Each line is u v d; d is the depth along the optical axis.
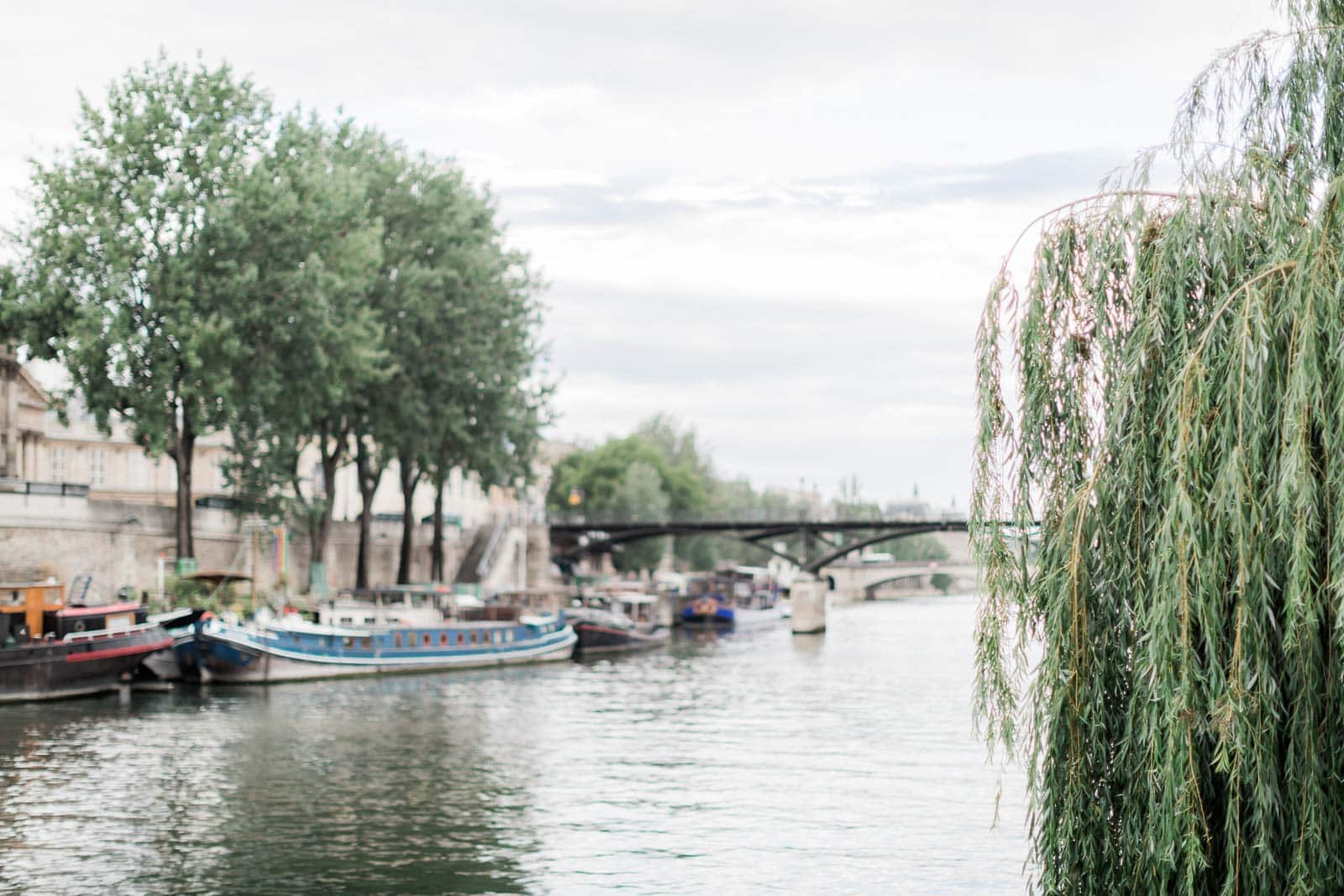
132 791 33.62
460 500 135.75
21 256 60.47
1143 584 15.37
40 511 63.50
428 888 25.47
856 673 68.44
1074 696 15.66
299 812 31.70
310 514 75.75
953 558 144.50
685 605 113.31
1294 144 15.97
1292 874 14.05
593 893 25.17
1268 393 14.59
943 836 29.50
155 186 61.03
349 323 63.47
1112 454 16.06
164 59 62.34
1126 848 15.38
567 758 39.66
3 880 25.61
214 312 60.56
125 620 52.06
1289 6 17.00
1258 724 14.18
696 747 41.94
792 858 27.58
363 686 59.19
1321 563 14.20
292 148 65.50
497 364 76.44
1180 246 15.80
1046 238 16.97
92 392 59.62
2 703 48.09
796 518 110.25
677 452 179.50
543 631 75.75
